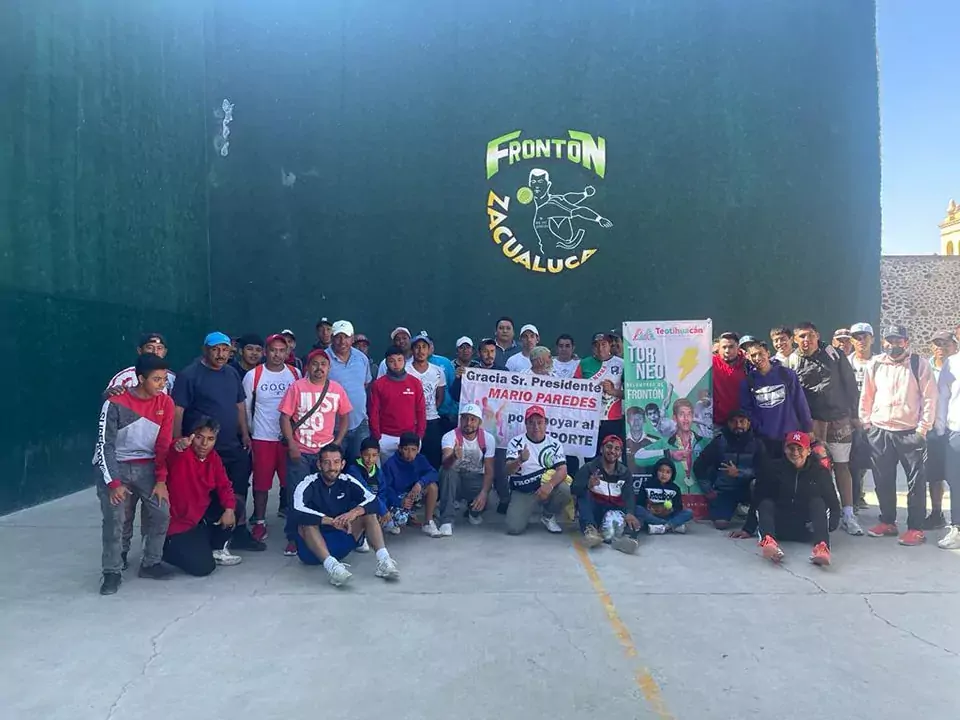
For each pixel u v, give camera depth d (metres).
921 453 5.90
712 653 3.83
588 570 5.29
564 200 11.57
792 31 11.44
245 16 11.83
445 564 5.46
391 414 6.62
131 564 5.43
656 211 11.55
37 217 7.76
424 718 3.19
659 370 6.89
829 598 4.66
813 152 11.46
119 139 9.34
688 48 11.48
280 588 4.90
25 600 4.66
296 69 11.78
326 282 11.80
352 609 4.49
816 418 6.45
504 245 11.62
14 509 7.32
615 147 11.54
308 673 3.61
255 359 6.64
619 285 11.57
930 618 4.32
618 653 3.84
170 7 10.66
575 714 3.22
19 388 7.44
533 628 4.18
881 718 3.18
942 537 6.07
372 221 11.75
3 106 7.25
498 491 7.07
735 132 11.48
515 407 7.02
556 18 11.57
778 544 5.86
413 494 6.19
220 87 11.88
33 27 7.70
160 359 5.02
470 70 11.63
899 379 6.05
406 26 11.70
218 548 5.49
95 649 3.90
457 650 3.88
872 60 11.48
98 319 8.85
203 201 11.74
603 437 7.30
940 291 20.92
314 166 11.80
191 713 3.23
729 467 6.43
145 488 5.05
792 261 11.49
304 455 5.88
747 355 6.46
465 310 11.66
